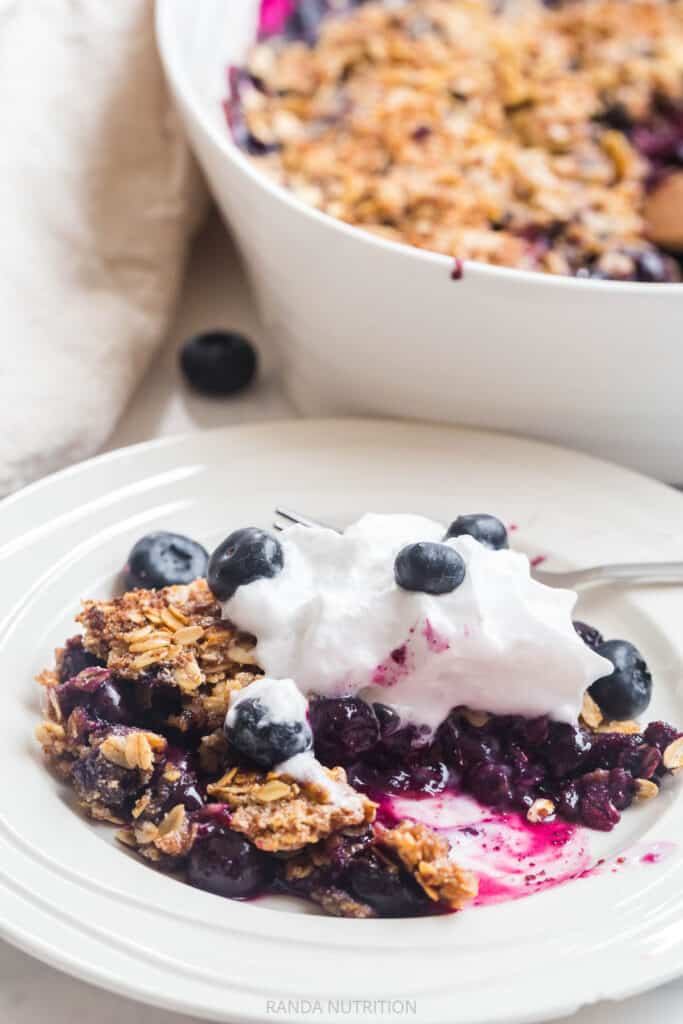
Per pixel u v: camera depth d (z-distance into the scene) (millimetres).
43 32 656
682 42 708
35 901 447
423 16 711
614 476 574
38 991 462
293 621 490
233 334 646
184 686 483
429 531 510
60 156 645
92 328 622
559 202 633
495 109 672
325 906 458
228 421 634
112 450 617
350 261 563
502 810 488
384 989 434
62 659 500
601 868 470
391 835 456
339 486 567
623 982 437
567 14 724
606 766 494
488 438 586
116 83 665
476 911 455
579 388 574
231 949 442
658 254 631
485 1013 430
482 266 552
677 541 554
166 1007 432
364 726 483
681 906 455
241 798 467
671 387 569
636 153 667
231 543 499
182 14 651
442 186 632
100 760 469
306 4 710
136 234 653
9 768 476
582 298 548
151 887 454
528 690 493
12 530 539
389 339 579
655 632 532
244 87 679
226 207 612
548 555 553
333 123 666
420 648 486
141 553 528
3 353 600
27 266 621
